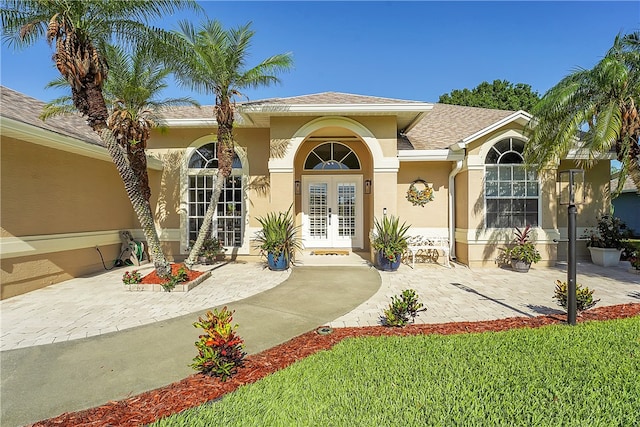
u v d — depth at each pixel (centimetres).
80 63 670
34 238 794
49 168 845
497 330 511
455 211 1196
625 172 882
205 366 370
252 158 1238
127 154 898
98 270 1030
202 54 879
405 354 409
